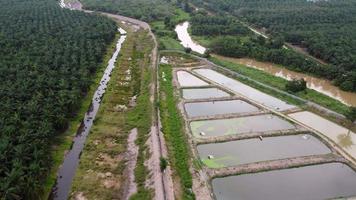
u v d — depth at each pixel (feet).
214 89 437.17
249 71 491.31
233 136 325.01
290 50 559.79
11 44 499.10
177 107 382.01
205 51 570.46
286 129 341.62
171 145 313.53
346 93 440.45
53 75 401.90
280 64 533.14
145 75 465.47
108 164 299.79
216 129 342.85
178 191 258.57
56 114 330.13
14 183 239.50
